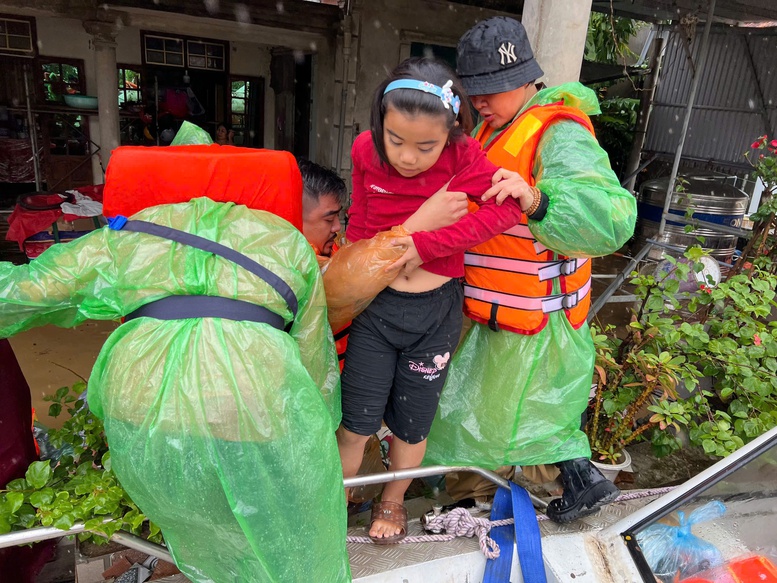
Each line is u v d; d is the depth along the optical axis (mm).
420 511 2955
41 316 1653
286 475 1554
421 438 2318
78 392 3096
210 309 1555
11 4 7617
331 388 2004
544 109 2168
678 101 11172
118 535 1948
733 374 3545
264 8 8445
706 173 9625
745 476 2115
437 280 2094
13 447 2262
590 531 2314
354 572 2109
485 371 2439
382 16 9031
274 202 1796
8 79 9516
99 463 2572
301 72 10844
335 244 2799
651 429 3816
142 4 8023
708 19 6730
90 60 9914
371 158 1994
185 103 10945
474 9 9500
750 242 5875
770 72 9711
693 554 2064
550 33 3389
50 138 9984
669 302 3953
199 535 1622
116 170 1684
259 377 1521
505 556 2225
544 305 2281
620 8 7660
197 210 1672
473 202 2061
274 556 1590
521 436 2416
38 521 2018
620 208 1999
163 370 1495
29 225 6910
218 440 1473
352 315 2033
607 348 3451
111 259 1592
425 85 1677
